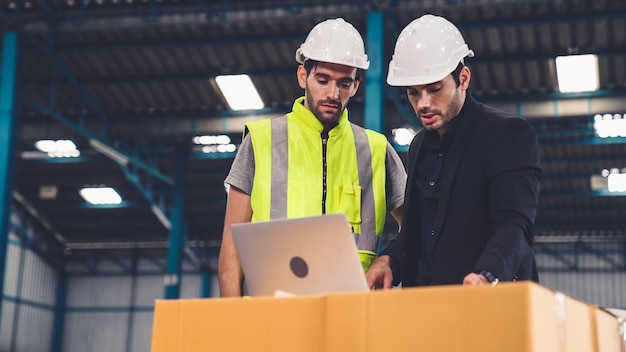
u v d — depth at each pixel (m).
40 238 21.39
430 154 2.52
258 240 2.17
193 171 17.89
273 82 14.30
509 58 13.07
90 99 14.99
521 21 12.19
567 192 17.23
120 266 22.23
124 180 18.45
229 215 2.86
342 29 2.83
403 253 2.51
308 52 2.81
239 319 1.84
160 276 22.03
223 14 12.41
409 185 2.54
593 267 19.67
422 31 2.44
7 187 11.34
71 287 22.41
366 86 10.40
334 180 2.90
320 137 2.91
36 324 21.39
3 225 11.16
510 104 13.95
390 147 3.05
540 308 1.59
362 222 2.89
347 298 1.73
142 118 15.54
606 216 18.20
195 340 1.87
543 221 18.59
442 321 1.63
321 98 2.81
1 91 12.05
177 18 12.82
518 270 2.27
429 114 2.40
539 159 2.37
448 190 2.40
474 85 13.88
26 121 15.90
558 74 13.21
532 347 1.53
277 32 13.19
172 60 14.17
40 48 13.18
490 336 1.58
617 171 16.53
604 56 12.73
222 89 14.53
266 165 2.88
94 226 19.47
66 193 19.27
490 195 2.34
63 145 16.48
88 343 22.00
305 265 2.13
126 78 14.60
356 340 1.70
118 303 22.08
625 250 19.47
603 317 1.92
